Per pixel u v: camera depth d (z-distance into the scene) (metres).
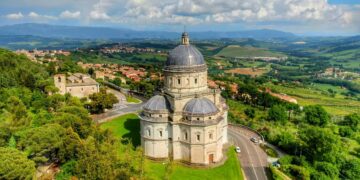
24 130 97.50
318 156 117.38
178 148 107.62
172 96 106.25
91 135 105.19
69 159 92.75
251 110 175.75
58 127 96.06
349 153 138.88
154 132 107.38
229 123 154.00
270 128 147.25
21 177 73.50
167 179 91.25
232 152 117.50
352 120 179.00
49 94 167.50
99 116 160.25
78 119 109.69
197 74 110.62
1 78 159.25
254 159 113.62
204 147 102.81
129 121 151.00
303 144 118.31
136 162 92.50
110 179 75.06
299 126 169.00
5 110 126.31
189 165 103.94
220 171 101.25
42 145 88.56
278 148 126.94
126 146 104.50
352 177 113.94
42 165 93.31
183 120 104.50
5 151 76.50
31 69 194.88
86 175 76.31
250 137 135.88
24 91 154.62
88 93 187.00
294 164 111.69
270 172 103.88
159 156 108.88
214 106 106.50
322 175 104.25
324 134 116.81
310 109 174.38
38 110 136.62
